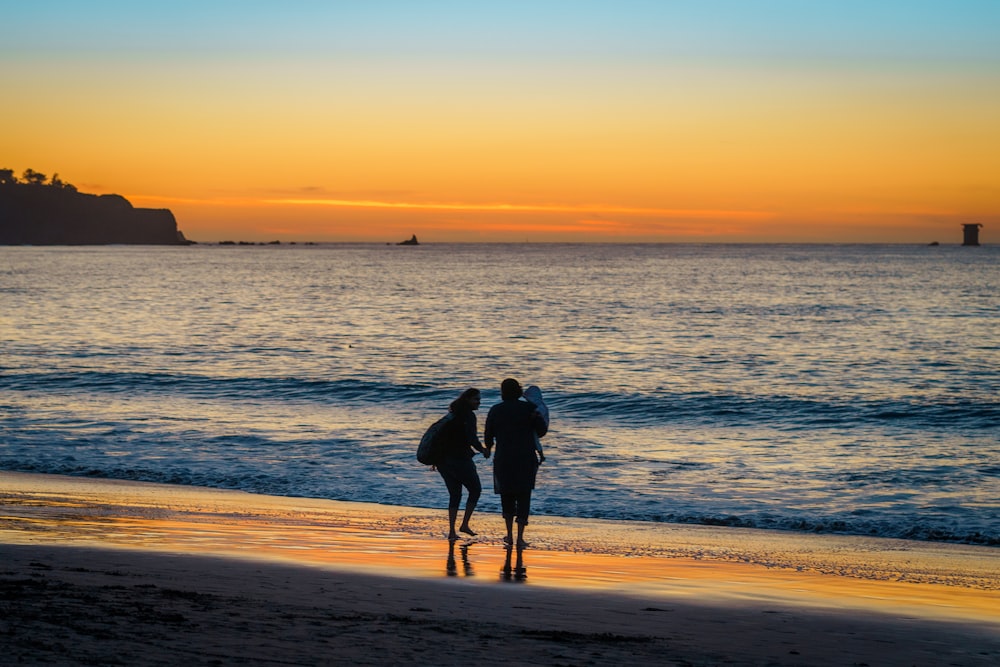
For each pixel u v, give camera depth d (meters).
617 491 16.89
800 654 6.77
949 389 32.56
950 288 103.56
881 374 37.03
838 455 20.66
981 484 17.44
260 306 77.06
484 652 6.20
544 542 12.22
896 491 16.88
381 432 22.83
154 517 12.91
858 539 13.45
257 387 32.19
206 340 50.34
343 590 8.38
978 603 9.07
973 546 13.10
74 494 15.17
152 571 8.81
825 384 34.00
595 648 6.53
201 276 138.12
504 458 11.26
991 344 48.16
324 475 17.98
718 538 13.16
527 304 80.25
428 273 156.00
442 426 11.94
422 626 6.95
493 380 35.31
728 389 32.53
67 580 8.02
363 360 41.81
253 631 6.39
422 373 37.41
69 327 57.22
